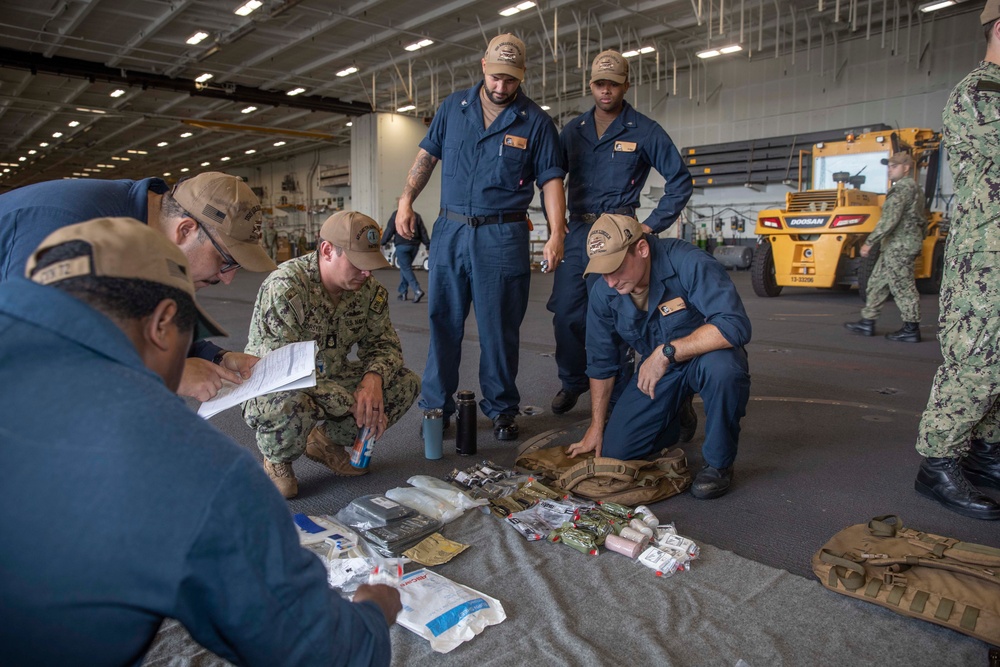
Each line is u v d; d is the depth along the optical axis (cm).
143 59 1345
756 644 148
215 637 70
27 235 115
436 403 304
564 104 1708
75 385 65
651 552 185
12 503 61
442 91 1655
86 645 63
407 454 279
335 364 252
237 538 65
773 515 220
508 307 300
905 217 533
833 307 784
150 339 75
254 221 138
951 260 217
